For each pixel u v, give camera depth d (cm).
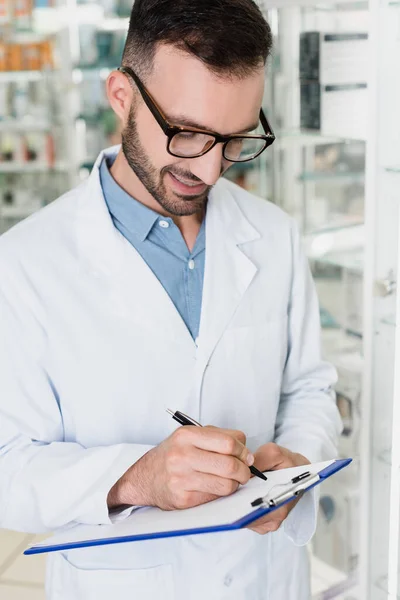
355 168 283
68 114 559
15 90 568
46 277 134
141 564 133
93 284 135
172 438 112
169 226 137
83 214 140
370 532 199
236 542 138
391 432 190
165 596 134
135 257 136
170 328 135
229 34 107
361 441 196
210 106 110
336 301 257
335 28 217
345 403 230
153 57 114
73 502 119
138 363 134
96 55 548
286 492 103
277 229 155
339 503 233
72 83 552
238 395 143
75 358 133
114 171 143
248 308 144
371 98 176
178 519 103
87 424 135
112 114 558
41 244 136
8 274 132
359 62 206
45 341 133
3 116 570
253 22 110
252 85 112
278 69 253
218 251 144
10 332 131
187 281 141
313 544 248
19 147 582
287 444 143
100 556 134
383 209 181
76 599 136
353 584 221
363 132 209
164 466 111
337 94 221
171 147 116
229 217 149
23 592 294
